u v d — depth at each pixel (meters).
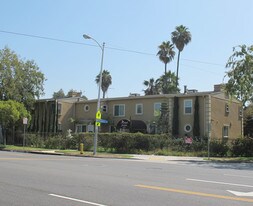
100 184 12.30
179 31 64.38
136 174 15.78
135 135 36.03
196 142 35.25
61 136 42.19
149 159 28.72
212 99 42.28
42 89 52.47
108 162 23.33
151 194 10.50
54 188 11.24
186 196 10.29
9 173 14.86
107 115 49.25
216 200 9.76
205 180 14.17
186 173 16.97
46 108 53.47
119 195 10.23
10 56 49.47
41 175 14.41
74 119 52.97
